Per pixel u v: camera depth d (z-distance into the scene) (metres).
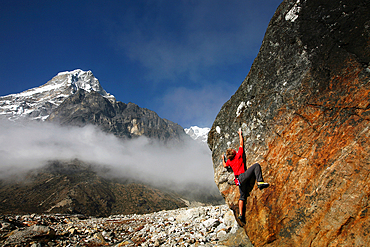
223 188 8.41
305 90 6.00
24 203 152.00
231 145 8.21
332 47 5.59
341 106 5.34
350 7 5.38
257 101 7.32
